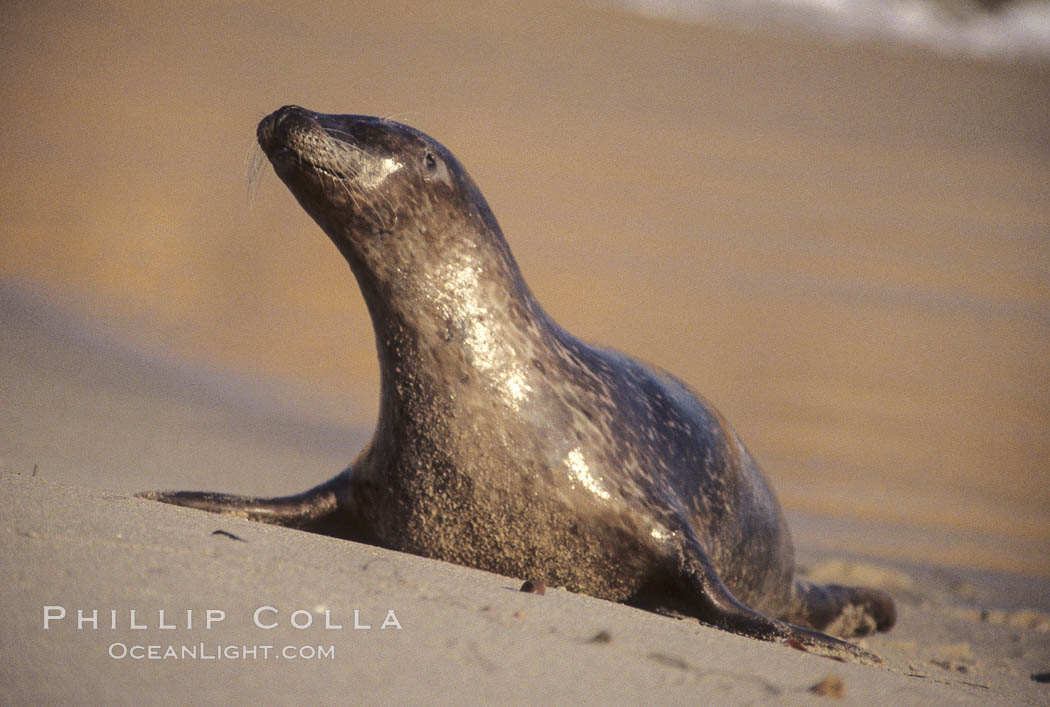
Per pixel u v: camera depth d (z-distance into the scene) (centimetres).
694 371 6606
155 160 10550
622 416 2288
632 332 7156
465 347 2181
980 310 9000
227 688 1191
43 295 6706
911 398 6706
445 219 2205
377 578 1670
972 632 3088
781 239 10312
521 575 2222
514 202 10081
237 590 1474
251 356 6353
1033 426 6494
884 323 8275
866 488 5119
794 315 8125
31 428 3781
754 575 2641
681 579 2166
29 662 1184
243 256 8562
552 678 1347
